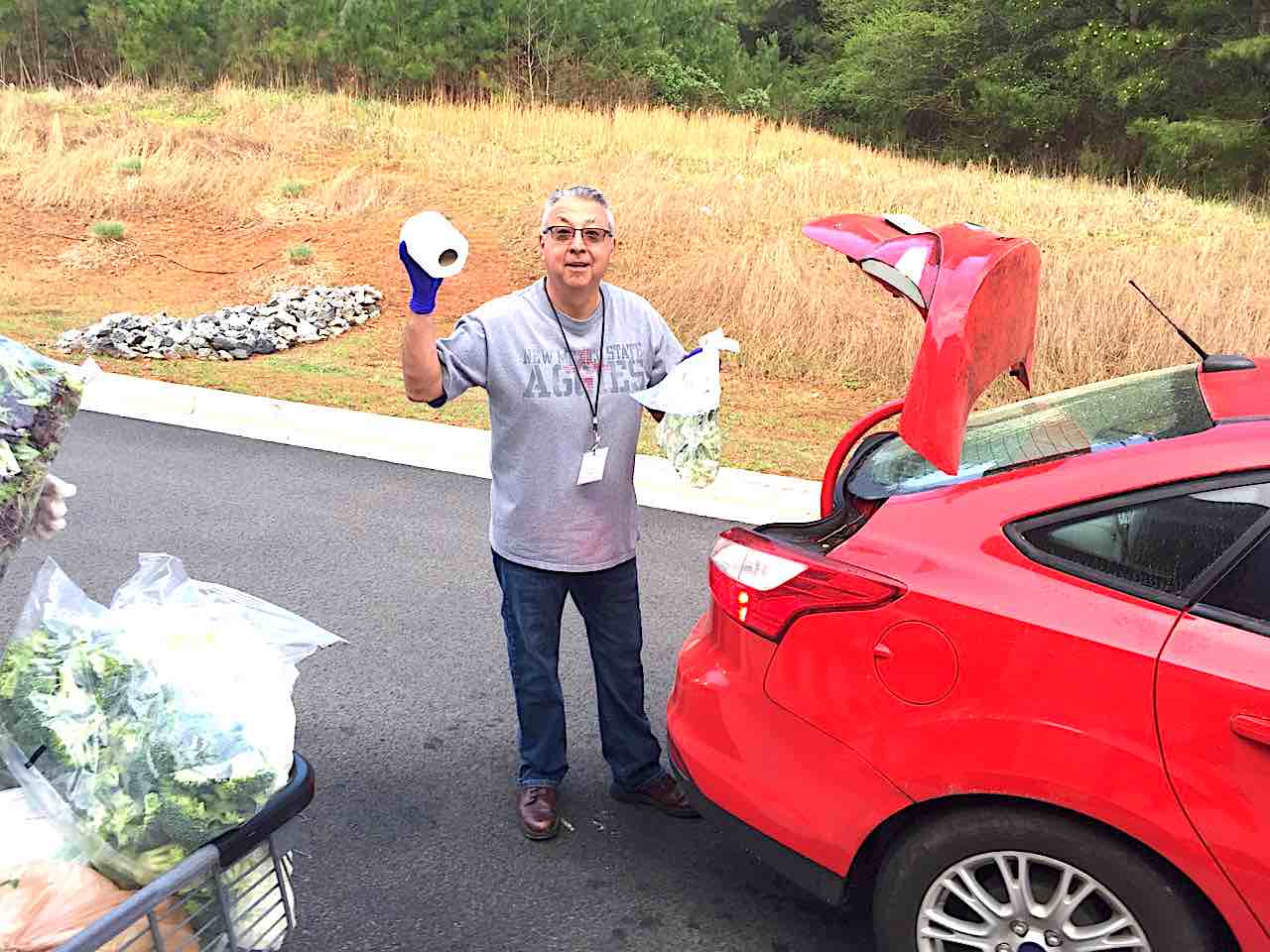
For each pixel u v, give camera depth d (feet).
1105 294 31.65
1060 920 7.32
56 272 41.47
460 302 38.37
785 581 8.13
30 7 79.05
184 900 5.97
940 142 98.37
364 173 51.70
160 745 5.95
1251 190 74.08
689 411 9.03
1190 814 6.70
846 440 10.55
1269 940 6.67
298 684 13.44
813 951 9.02
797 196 45.06
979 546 7.68
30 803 6.12
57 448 6.20
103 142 54.03
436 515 19.72
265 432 24.81
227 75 72.13
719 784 8.56
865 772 7.77
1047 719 7.07
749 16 130.11
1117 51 79.05
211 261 42.91
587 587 10.17
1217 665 6.72
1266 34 73.26
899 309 33.63
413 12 72.38
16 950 5.56
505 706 13.05
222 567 17.02
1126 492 7.43
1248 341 29.12
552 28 76.13
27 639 6.51
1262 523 7.02
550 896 9.64
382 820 10.73
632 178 48.83
